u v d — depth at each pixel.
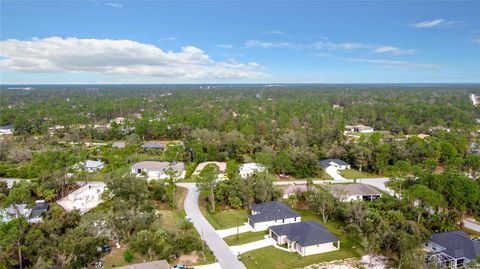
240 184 68.44
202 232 56.06
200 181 68.62
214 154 102.62
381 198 63.66
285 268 44.81
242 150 105.75
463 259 45.53
